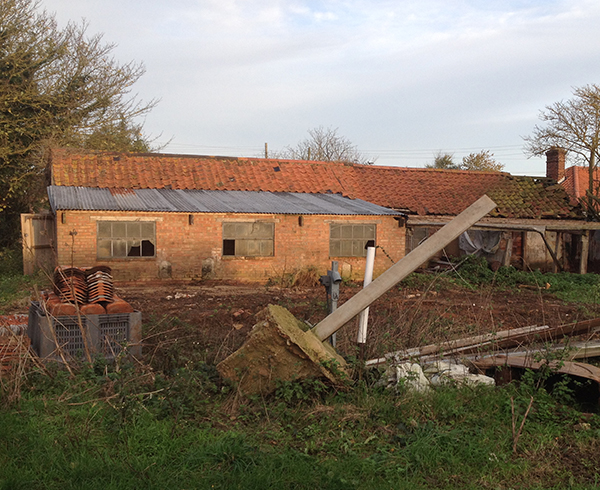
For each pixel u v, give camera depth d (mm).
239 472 3842
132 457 3988
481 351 6754
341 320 5613
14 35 21500
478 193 21969
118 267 14734
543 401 5219
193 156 19734
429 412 5027
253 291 13656
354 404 5203
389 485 3785
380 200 19828
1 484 3477
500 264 19766
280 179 19859
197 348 7270
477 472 4035
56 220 14109
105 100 24422
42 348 6039
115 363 5836
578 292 14734
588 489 3787
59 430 4418
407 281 14844
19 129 21422
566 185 29641
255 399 5238
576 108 24625
